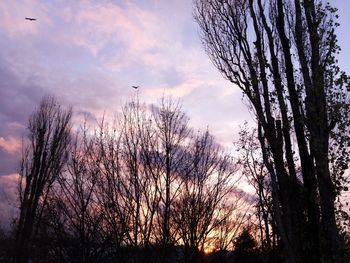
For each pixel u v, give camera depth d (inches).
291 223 591.8
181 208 576.1
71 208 469.1
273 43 655.8
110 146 507.8
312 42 602.2
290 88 611.2
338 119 563.8
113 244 458.9
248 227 1239.5
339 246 544.4
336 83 567.8
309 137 582.9
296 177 605.3
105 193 478.0
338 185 553.3
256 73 640.4
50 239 462.3
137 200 483.5
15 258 760.3
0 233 989.2
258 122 644.1
